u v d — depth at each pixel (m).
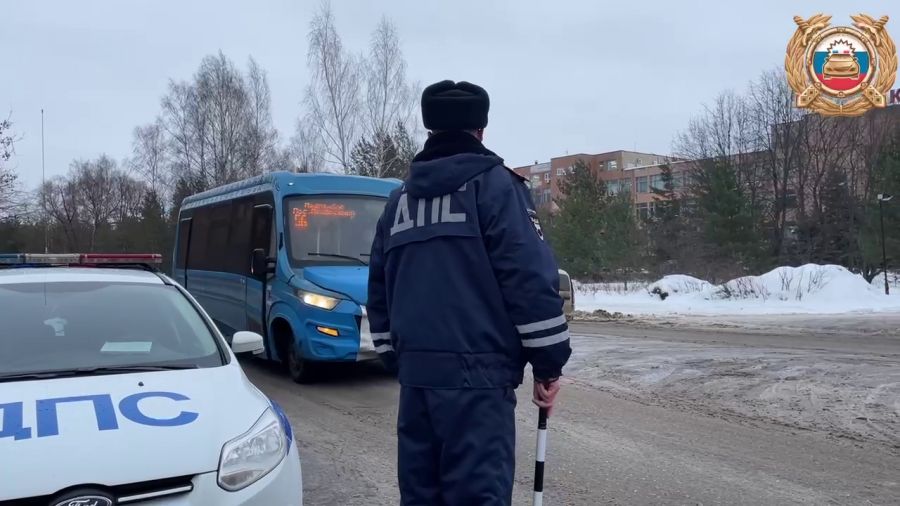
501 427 2.62
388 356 3.04
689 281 28.69
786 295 23.73
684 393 8.45
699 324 17.62
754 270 35.22
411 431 2.70
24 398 3.66
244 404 3.88
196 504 3.25
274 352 9.77
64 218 63.38
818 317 18.48
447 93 2.79
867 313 19.52
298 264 9.30
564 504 4.88
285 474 3.62
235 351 4.89
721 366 10.07
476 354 2.60
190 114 45.34
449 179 2.69
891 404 7.52
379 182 10.29
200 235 12.73
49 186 63.34
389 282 2.86
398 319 2.74
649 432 6.71
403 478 2.71
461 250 2.65
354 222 9.80
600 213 38.66
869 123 44.75
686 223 40.19
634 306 24.69
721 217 36.88
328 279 8.80
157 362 4.33
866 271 33.78
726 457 5.89
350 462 5.94
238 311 10.76
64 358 4.26
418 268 2.70
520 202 2.69
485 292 2.63
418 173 2.77
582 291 31.25
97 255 6.12
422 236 2.71
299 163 36.34
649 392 8.58
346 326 8.66
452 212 2.67
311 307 8.77
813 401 7.78
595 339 14.07
